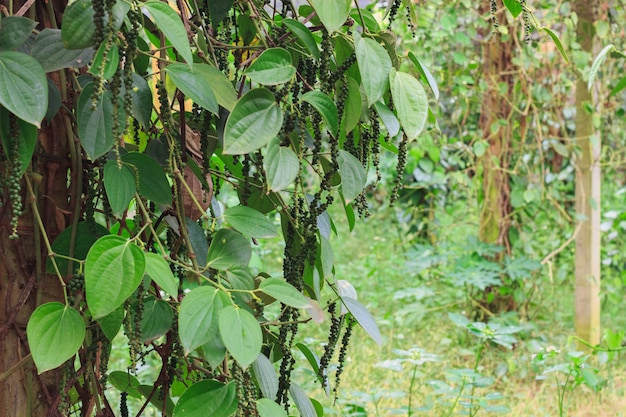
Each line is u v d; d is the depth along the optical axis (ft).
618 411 10.41
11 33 3.03
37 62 2.92
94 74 2.87
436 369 11.93
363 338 13.05
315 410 4.43
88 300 2.93
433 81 3.89
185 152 3.75
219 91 3.47
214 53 3.94
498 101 13.97
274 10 4.29
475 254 14.29
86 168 3.67
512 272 13.71
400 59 4.00
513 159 14.42
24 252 3.56
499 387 11.73
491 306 14.48
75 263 3.52
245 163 3.95
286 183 3.27
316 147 3.73
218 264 3.43
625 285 14.66
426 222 17.01
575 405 10.64
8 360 3.53
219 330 3.15
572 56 12.59
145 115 3.41
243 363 2.97
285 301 3.29
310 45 3.64
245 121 3.23
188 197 3.93
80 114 3.18
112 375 4.45
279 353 4.30
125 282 2.98
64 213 3.70
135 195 3.39
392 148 4.40
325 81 3.64
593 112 12.76
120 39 3.08
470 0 13.32
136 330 3.30
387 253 20.35
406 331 14.03
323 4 3.34
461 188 17.80
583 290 12.60
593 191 12.75
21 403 3.56
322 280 3.92
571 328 14.42
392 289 16.58
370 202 23.58
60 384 3.51
